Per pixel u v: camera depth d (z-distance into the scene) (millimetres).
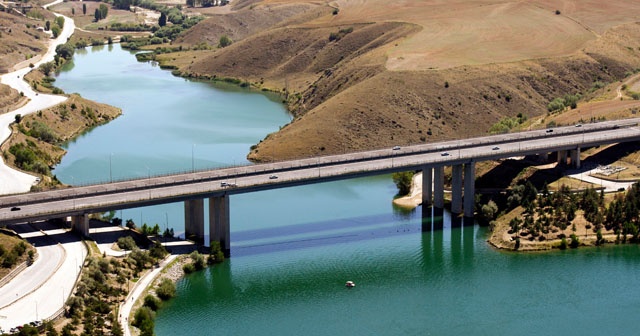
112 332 177625
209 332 192375
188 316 199250
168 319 197500
